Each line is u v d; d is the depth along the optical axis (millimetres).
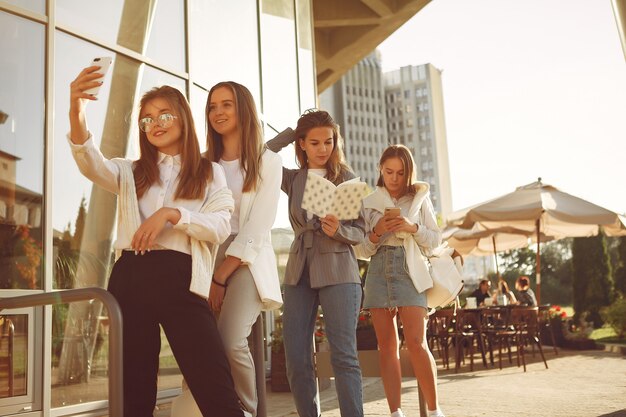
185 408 2857
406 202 4332
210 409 2479
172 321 2488
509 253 56219
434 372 4051
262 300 3059
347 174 3822
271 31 8938
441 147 181000
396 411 4055
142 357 2506
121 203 2617
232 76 7664
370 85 164625
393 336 4176
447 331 10562
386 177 4324
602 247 19781
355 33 15008
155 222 2412
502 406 5723
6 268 4430
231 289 3008
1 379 4199
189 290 2514
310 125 3766
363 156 159750
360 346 7023
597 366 9688
